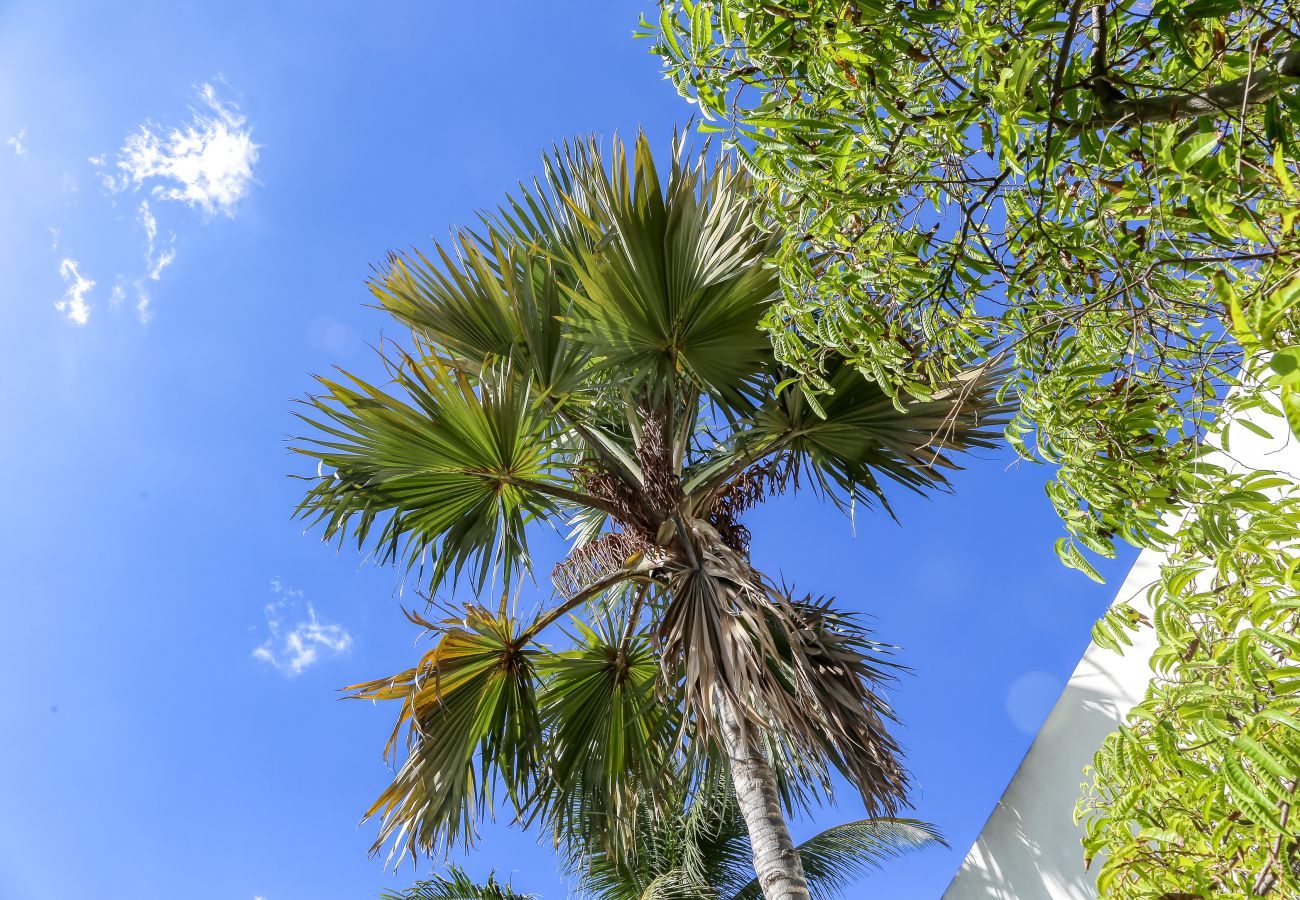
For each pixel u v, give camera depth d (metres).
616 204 3.34
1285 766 0.80
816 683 3.26
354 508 3.36
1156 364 1.04
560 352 3.38
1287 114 0.79
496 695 3.55
